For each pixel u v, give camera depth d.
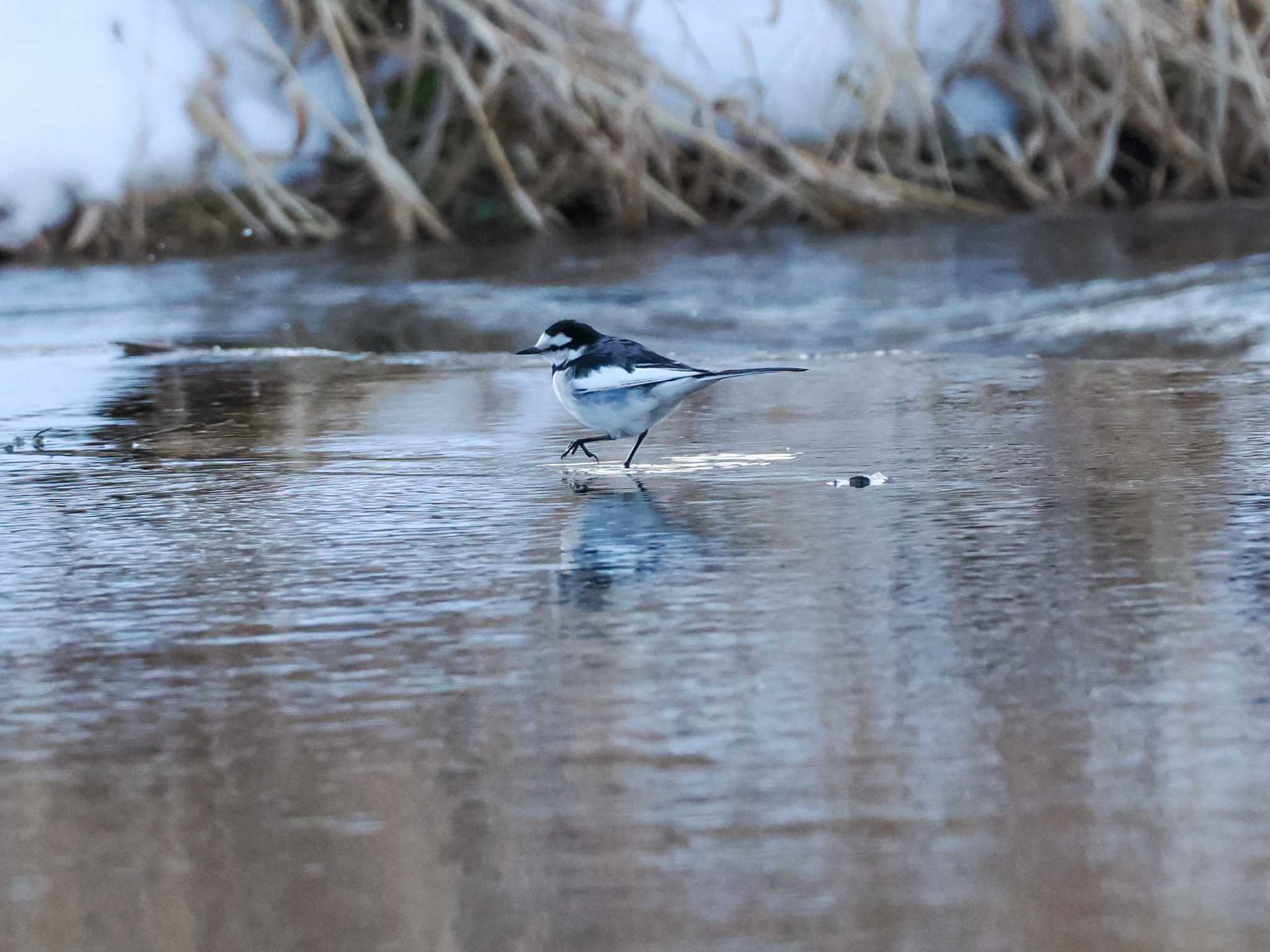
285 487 13.34
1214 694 8.09
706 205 29.94
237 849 6.74
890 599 9.80
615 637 9.25
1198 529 11.12
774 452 14.17
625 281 24.84
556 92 29.27
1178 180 30.31
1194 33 29.78
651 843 6.68
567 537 11.48
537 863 6.54
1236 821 6.71
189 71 29.25
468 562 10.91
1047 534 11.14
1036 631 9.13
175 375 18.88
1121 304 21.28
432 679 8.66
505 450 14.59
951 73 30.48
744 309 22.75
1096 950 5.77
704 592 10.06
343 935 6.05
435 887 6.37
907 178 30.03
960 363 18.64
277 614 9.88
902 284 23.92
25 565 11.11
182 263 27.61
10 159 28.61
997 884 6.26
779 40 29.77
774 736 7.73
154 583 10.61
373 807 7.10
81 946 6.04
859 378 17.83
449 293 24.36
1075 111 30.17
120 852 6.77
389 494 12.98
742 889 6.29
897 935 5.92
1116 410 15.42
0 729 8.15
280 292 24.80
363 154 28.80
